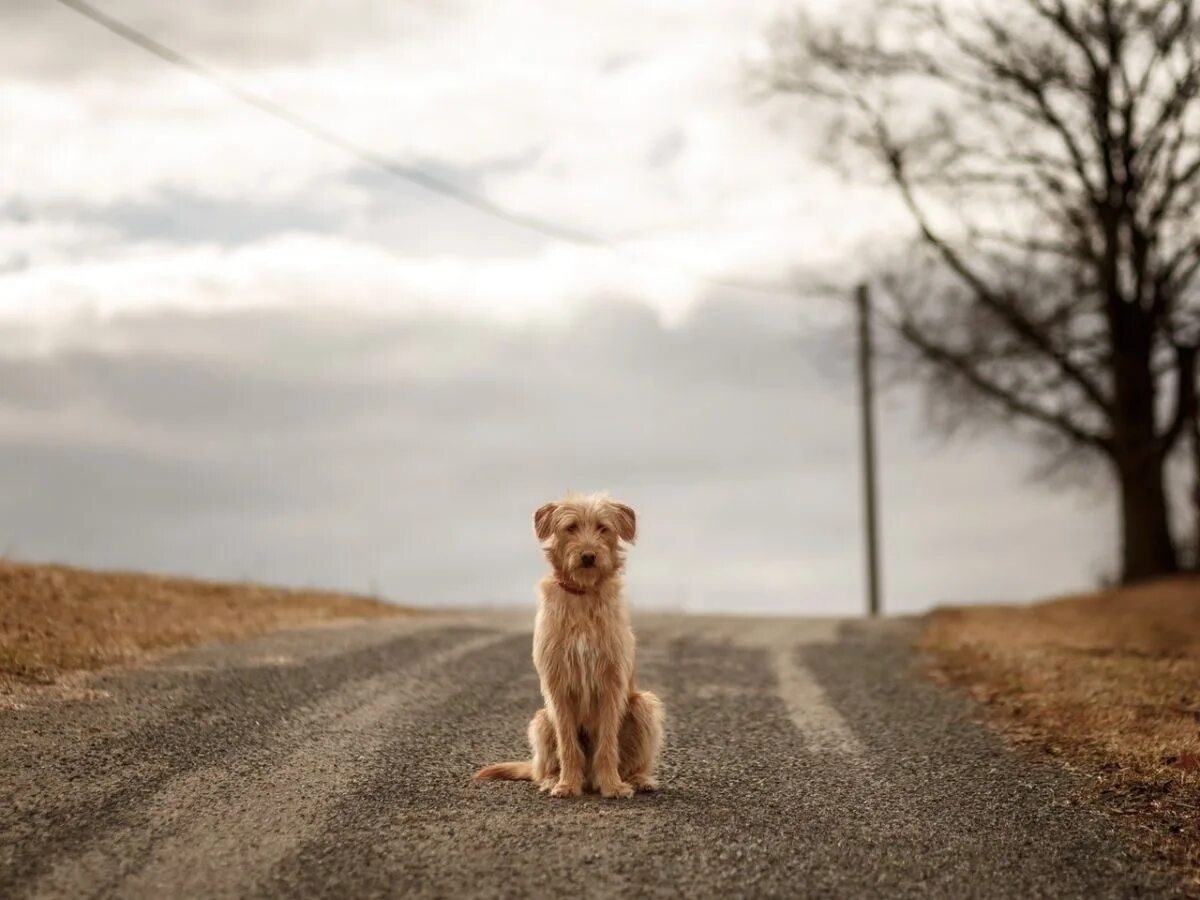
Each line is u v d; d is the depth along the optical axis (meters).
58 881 5.94
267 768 8.06
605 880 6.15
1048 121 25.78
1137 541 26.58
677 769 8.59
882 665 13.81
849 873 6.42
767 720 10.41
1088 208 25.73
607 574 7.77
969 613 20.86
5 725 8.47
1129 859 6.79
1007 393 26.81
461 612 20.83
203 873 6.12
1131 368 26.38
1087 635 15.87
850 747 9.39
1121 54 25.22
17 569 14.07
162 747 8.34
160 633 12.66
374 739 9.10
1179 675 11.91
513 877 6.15
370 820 7.05
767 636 16.86
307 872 6.17
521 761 8.54
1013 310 25.70
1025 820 7.45
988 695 11.52
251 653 12.28
